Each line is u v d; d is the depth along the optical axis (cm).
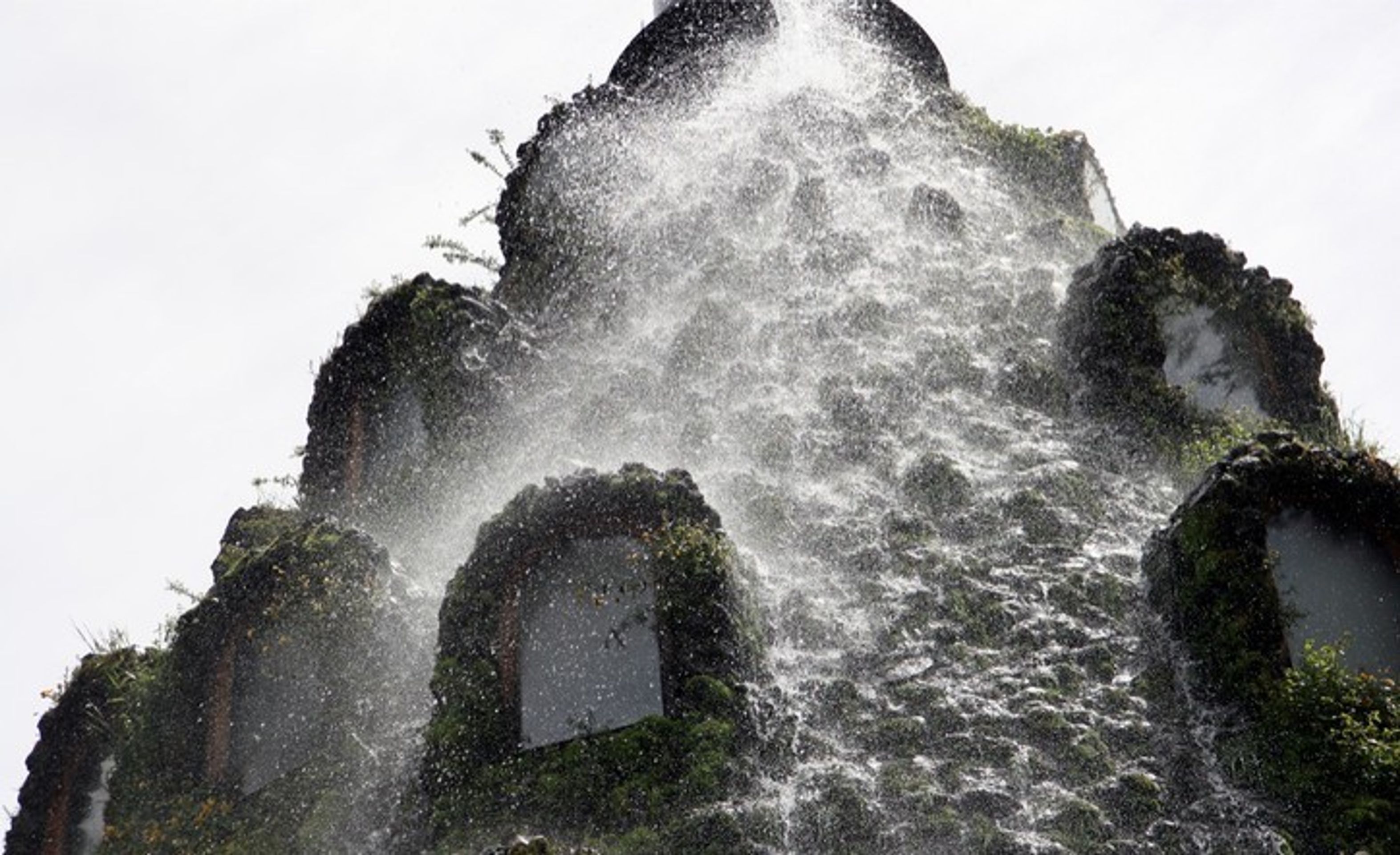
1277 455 1719
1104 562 1797
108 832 1897
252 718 1892
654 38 2653
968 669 1680
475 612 1747
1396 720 1579
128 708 2036
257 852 1758
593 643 1708
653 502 1755
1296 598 1672
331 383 2311
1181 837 1515
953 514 1862
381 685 1823
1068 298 2116
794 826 1531
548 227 2456
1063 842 1495
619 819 1572
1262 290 2080
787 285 2189
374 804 1722
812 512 1870
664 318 2212
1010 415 2002
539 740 1683
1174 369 2041
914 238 2259
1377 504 1709
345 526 2020
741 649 1672
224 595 1948
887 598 1759
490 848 1564
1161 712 1642
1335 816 1522
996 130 2531
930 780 1561
